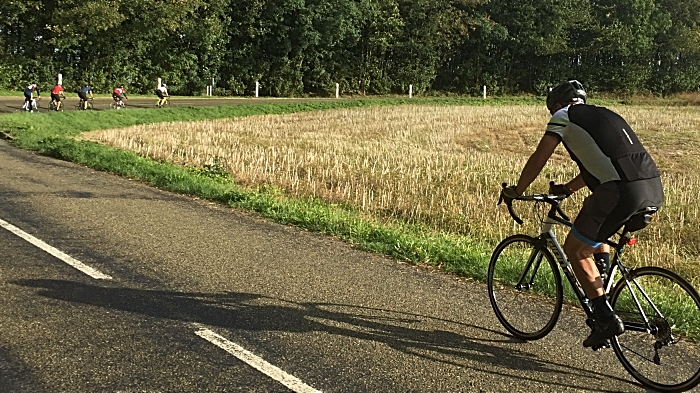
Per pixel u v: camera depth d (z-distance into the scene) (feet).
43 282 18.28
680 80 216.74
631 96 205.98
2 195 30.19
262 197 34.45
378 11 175.42
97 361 13.39
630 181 13.16
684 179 55.42
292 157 57.36
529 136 95.76
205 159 54.29
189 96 144.15
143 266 20.38
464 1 192.65
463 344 15.56
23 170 38.24
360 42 182.09
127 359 13.55
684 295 16.76
